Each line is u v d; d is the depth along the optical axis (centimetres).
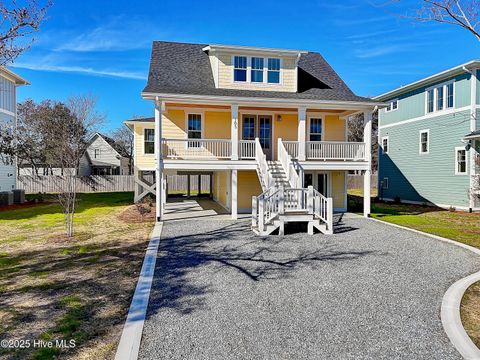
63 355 335
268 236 937
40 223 1184
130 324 401
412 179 1994
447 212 1568
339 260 702
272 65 1447
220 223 1147
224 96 1189
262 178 1177
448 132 1720
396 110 2144
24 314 432
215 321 417
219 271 623
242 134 1486
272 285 549
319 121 1547
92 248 801
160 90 1154
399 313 445
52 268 640
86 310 446
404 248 807
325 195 1527
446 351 350
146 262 672
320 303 477
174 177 2923
